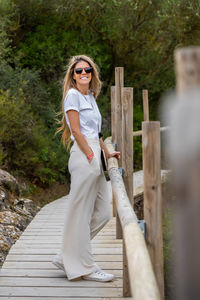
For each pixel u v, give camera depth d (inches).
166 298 134.8
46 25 440.1
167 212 212.8
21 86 347.6
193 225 19.0
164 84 492.4
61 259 122.8
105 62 476.7
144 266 50.9
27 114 314.8
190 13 449.4
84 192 114.6
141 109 500.4
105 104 448.8
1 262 154.4
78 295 111.7
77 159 114.7
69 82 120.4
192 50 22.8
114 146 183.3
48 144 334.6
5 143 293.7
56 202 274.1
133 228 70.4
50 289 116.1
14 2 414.6
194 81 22.7
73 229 117.5
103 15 434.0
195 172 19.0
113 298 109.0
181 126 19.5
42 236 180.2
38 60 414.0
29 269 134.8
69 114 113.3
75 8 425.4
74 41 432.1
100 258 145.7
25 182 296.5
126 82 490.6
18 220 209.8
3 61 349.7
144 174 72.2
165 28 463.8
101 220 123.0
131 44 472.1
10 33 418.3
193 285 18.8
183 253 19.3
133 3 427.2
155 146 70.6
